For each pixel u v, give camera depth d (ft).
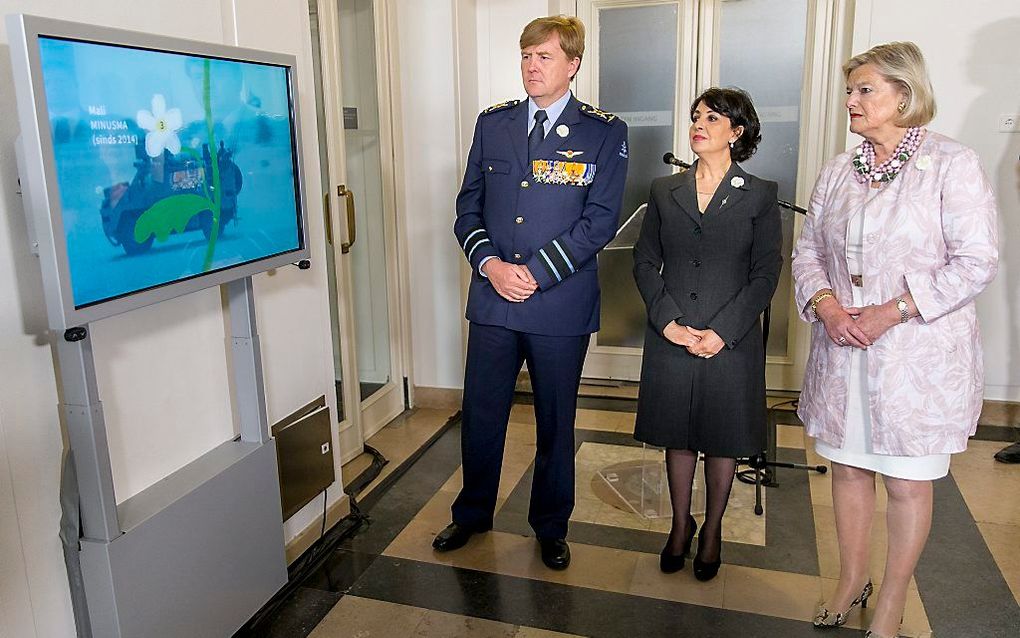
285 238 6.72
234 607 6.55
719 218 7.07
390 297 12.14
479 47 12.46
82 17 5.39
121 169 4.92
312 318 8.27
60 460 5.44
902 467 6.16
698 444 7.33
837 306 6.24
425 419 12.37
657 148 13.03
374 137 11.44
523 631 6.99
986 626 6.98
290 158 6.72
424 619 7.18
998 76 10.87
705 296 7.15
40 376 5.26
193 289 5.62
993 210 5.72
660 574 7.88
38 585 5.34
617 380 14.02
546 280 7.33
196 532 6.06
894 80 5.76
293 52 7.71
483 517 8.47
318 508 8.59
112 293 4.93
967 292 5.66
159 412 6.27
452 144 11.88
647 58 12.77
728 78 12.51
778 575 7.84
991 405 11.84
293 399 8.02
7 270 4.99
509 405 8.14
